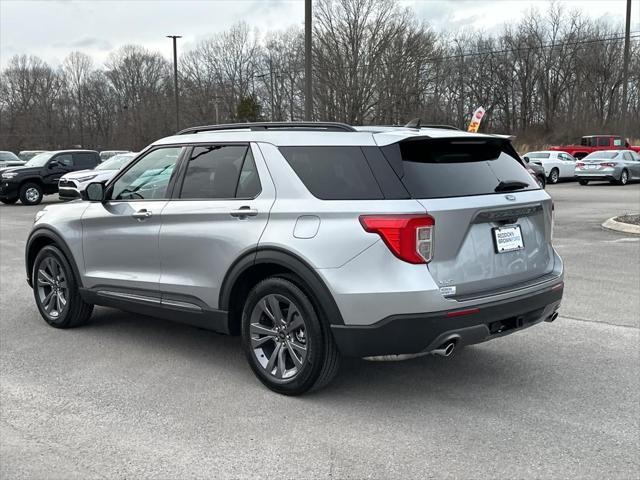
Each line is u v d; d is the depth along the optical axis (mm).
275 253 4262
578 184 28734
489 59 71562
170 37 43969
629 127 62188
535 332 5895
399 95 43156
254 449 3639
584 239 11703
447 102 65500
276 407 4238
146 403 4316
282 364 4434
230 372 4926
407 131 4344
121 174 5555
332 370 4254
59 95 89312
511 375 4809
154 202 5172
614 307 6734
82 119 89438
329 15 41281
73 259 5867
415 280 3840
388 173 4035
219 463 3480
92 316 6664
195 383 4691
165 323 6375
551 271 4668
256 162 4555
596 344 5531
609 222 13445
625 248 10625
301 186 4281
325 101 41812
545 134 68000
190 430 3893
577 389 4516
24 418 4086
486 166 4441
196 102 70375
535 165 26000
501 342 5621
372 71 41875
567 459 3484
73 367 5051
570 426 3906
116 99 87812
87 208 5758
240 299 4738
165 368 5023
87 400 4375
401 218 3855
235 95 68438
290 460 3506
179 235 4891
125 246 5359
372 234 3916
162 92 81062
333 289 4004
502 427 3900
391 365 5066
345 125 4453
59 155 23031
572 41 68812
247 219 4473
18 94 88062
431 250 3898
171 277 5031
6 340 5797
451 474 3336
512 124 73500
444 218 3932
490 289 4156
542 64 70688
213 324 4797
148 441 3750
